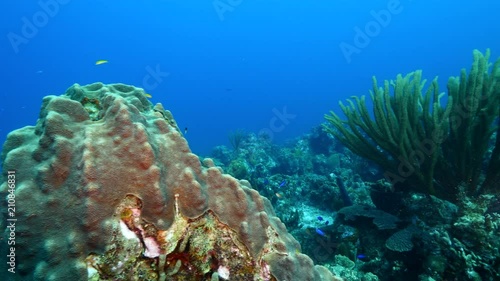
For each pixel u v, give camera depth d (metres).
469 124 4.21
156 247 1.85
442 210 4.82
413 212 5.15
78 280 1.62
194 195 2.04
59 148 1.83
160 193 1.89
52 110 2.04
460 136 4.44
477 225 3.71
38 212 1.72
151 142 2.06
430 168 4.48
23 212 1.71
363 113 5.09
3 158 2.06
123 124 2.01
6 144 2.09
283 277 2.14
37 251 1.70
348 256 5.00
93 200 1.72
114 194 1.81
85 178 1.74
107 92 2.56
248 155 13.74
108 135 1.97
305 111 70.81
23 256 1.71
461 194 4.34
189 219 2.01
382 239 4.98
